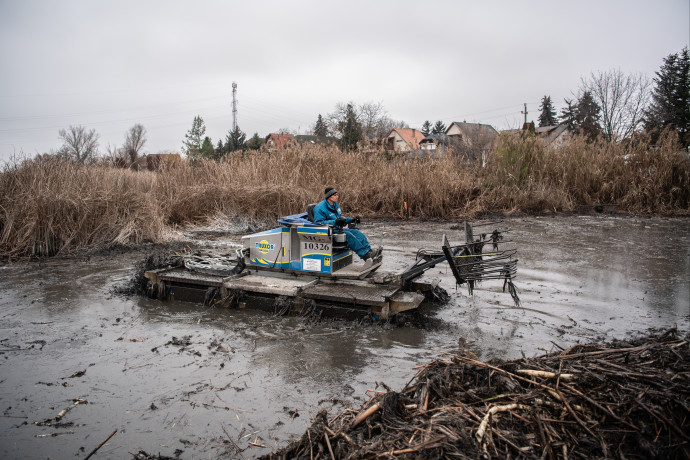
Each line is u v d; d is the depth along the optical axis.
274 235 6.91
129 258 10.15
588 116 44.12
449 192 16.98
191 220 14.41
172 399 4.16
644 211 16.94
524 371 3.67
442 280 8.09
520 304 6.70
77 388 4.39
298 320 6.18
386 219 16.19
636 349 3.95
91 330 5.89
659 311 6.31
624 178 17.69
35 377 4.61
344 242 6.86
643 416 3.13
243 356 5.05
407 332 5.66
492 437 3.01
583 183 17.94
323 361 4.88
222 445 3.50
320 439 3.21
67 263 9.66
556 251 10.31
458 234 12.98
